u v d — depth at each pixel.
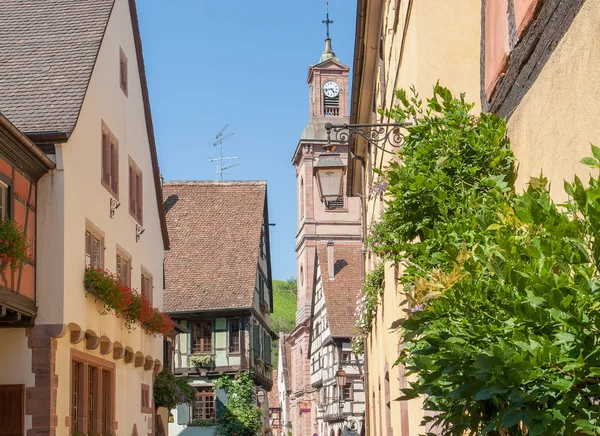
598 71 3.88
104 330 16.39
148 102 22.17
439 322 4.17
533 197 3.66
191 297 36.09
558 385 3.13
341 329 45.81
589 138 4.05
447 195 6.18
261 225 39.62
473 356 3.53
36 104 15.05
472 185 6.10
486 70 6.76
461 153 6.30
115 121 18.56
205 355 35.50
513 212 4.06
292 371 69.56
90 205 15.88
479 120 6.46
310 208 65.44
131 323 18.66
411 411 11.68
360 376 45.16
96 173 16.47
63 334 13.68
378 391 19.72
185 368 35.44
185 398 25.53
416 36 9.32
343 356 45.56
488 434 3.81
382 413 18.19
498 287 3.80
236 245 38.38
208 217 39.75
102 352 16.78
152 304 22.53
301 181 67.69
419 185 6.22
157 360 22.17
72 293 14.27
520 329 3.45
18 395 13.48
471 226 5.10
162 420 26.00
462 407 3.93
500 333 3.71
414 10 9.44
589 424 3.01
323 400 50.84
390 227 7.09
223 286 36.50
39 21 17.53
